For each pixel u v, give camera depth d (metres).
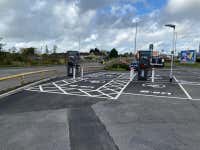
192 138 4.98
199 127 5.75
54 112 7.11
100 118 6.46
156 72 29.20
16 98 9.31
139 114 6.95
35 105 8.09
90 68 29.64
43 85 13.45
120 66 34.09
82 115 6.77
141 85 14.37
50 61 51.91
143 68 17.42
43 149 4.34
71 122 6.05
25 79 16.25
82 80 16.73
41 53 59.84
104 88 12.67
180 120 6.36
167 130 5.49
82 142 4.69
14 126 5.68
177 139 4.91
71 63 20.17
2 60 39.91
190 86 14.21
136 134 5.19
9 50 47.81
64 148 4.39
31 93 10.57
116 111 7.30
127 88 12.84
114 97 9.87
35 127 5.61
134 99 9.46
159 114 6.99
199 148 4.45
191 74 25.81
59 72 23.56
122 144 4.61
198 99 9.70
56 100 9.02
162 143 4.68
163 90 12.28
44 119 6.31
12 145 4.52
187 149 4.39
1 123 5.93
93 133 5.22
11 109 7.46
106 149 4.36
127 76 20.92
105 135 5.10
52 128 5.55
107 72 26.64
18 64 41.00
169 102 8.94
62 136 5.01
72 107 7.84
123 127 5.68
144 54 17.48
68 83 14.67
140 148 4.42
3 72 24.70
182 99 9.67
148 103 8.66
